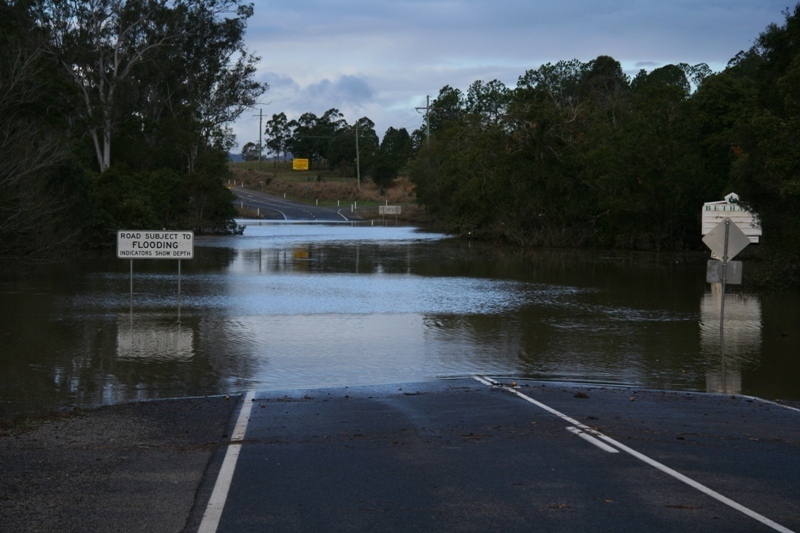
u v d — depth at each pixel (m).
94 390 12.31
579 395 11.52
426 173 83.75
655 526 5.74
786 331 18.72
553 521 5.83
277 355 15.34
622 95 81.12
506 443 8.36
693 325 19.56
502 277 31.25
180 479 6.91
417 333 18.02
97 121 62.94
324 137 172.38
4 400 11.60
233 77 74.69
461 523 5.77
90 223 41.72
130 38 67.75
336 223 85.38
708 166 47.88
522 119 53.91
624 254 45.75
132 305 21.39
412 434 8.86
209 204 63.94
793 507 6.28
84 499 6.30
